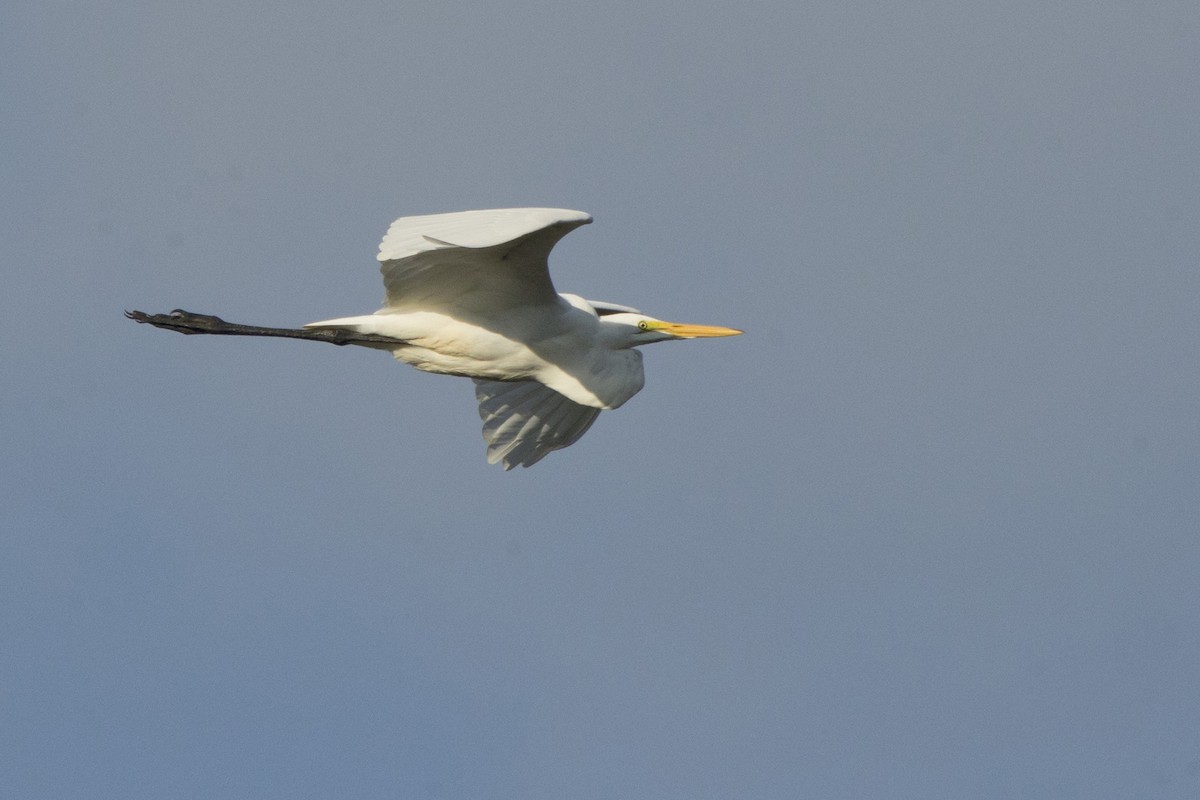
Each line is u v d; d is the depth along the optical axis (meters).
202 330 14.27
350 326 14.34
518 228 11.78
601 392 15.56
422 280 14.09
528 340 14.80
